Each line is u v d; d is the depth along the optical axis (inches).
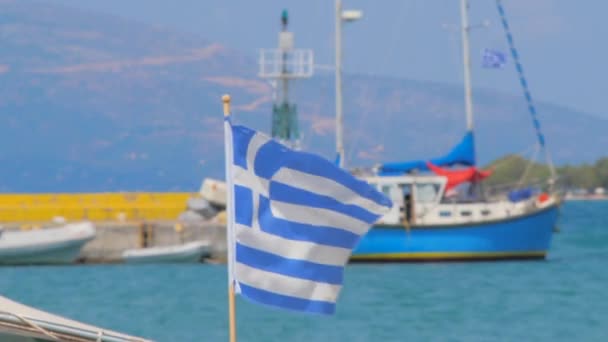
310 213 2202.3
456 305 4862.2
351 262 6200.8
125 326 4318.4
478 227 6186.0
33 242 6451.8
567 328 4269.2
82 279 5841.5
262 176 2191.2
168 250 6584.6
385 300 5000.0
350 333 4153.5
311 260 2204.7
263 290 2196.1
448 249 6161.4
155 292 5295.3
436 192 6171.3
